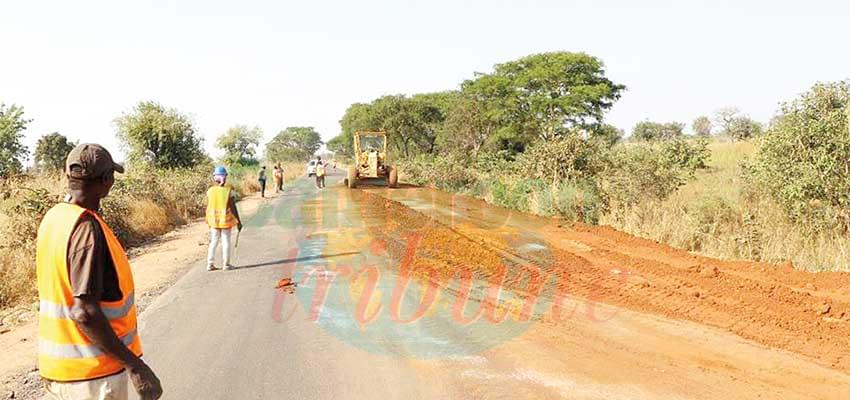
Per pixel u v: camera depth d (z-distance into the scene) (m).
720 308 7.71
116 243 3.00
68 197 2.99
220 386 5.50
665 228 13.38
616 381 5.40
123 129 31.80
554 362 5.88
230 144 59.78
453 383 5.40
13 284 10.28
